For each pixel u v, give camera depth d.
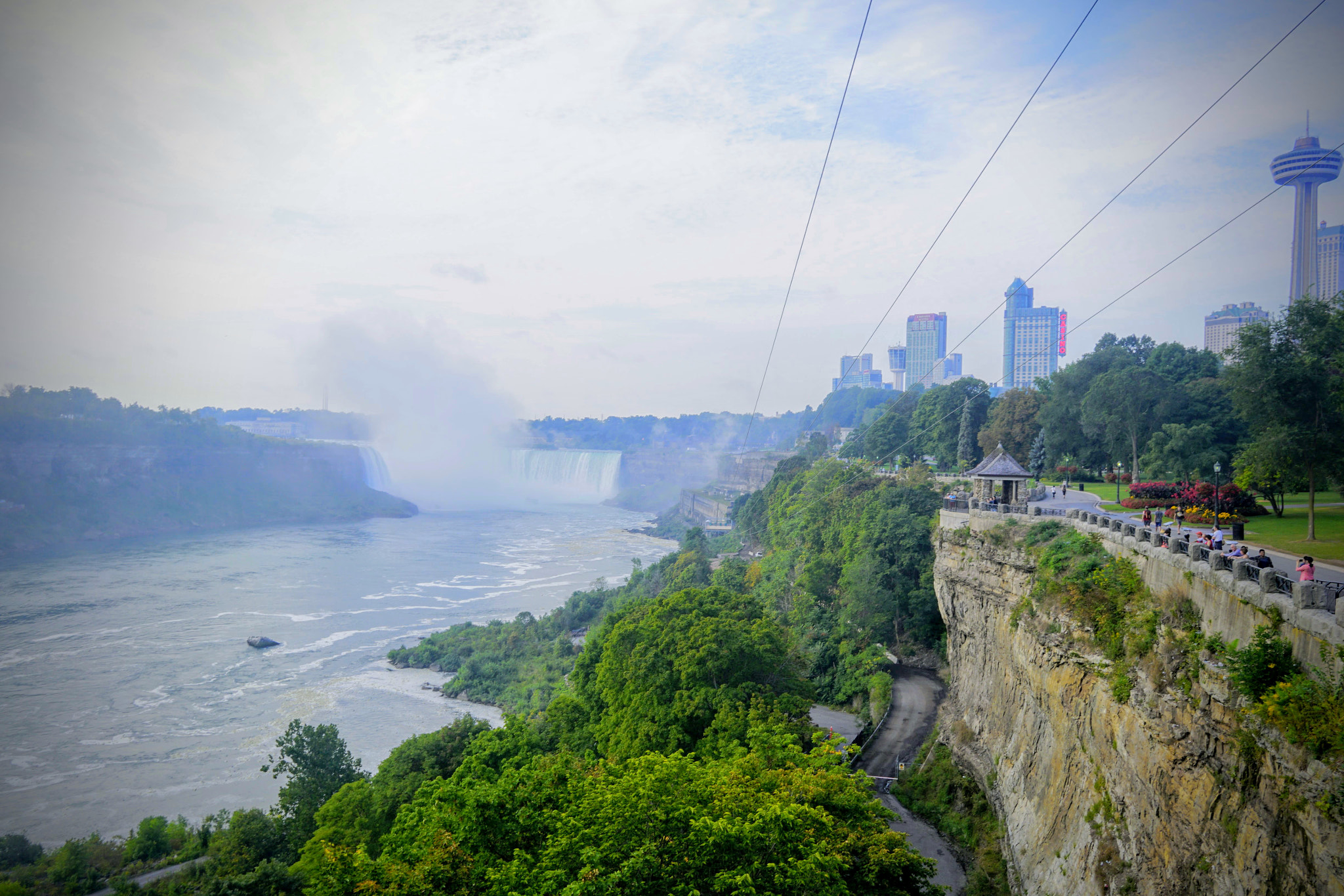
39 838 78.31
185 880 61.59
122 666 130.12
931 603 88.38
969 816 52.50
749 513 189.75
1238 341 50.72
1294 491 51.34
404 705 115.12
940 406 134.75
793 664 61.00
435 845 31.88
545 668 125.75
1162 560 35.28
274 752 98.12
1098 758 36.34
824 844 30.78
